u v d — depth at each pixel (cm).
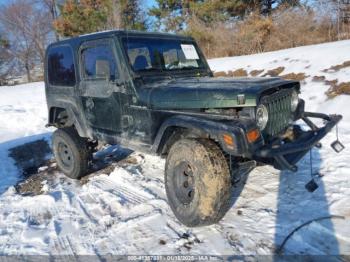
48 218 401
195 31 1962
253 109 313
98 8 2689
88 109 468
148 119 382
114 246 330
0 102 1284
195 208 325
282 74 1017
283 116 365
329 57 1002
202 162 315
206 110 342
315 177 427
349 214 337
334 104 738
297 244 302
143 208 396
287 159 325
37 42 3928
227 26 1988
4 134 889
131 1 2653
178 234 337
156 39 445
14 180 562
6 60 3856
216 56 1816
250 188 416
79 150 502
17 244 349
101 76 429
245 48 1802
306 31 1725
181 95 352
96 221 381
